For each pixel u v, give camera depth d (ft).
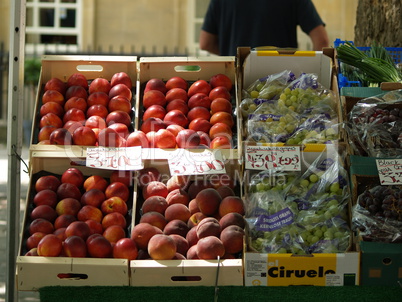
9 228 12.93
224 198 12.78
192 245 12.16
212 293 11.36
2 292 19.92
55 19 50.47
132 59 15.62
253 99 14.64
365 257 11.34
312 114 14.06
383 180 12.42
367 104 13.62
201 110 14.60
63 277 11.82
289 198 12.69
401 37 18.61
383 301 11.32
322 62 15.11
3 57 43.42
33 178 13.50
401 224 11.60
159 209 12.82
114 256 11.66
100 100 14.69
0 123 43.57
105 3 49.75
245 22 20.75
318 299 11.33
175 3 49.90
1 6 47.98
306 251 11.82
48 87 15.01
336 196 12.60
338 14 47.73
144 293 11.35
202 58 15.58
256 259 11.37
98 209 12.72
